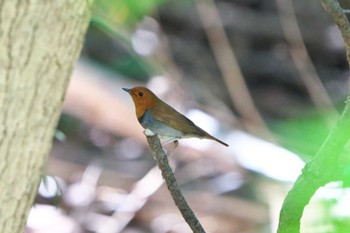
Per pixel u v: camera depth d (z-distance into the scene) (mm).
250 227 11359
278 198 10711
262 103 16422
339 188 3818
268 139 12133
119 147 14492
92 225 12141
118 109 12508
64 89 4977
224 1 17312
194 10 16594
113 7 6402
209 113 13641
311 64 14328
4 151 4926
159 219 12281
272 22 16984
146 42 15188
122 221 12164
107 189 13008
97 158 14062
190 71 16797
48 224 11938
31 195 5215
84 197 12695
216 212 11789
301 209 4027
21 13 4594
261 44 17188
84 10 4793
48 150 5145
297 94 16578
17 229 5246
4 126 4848
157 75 14531
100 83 12391
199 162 12852
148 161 14250
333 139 3793
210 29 14602
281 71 16766
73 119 14328
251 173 12000
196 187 12414
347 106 3768
